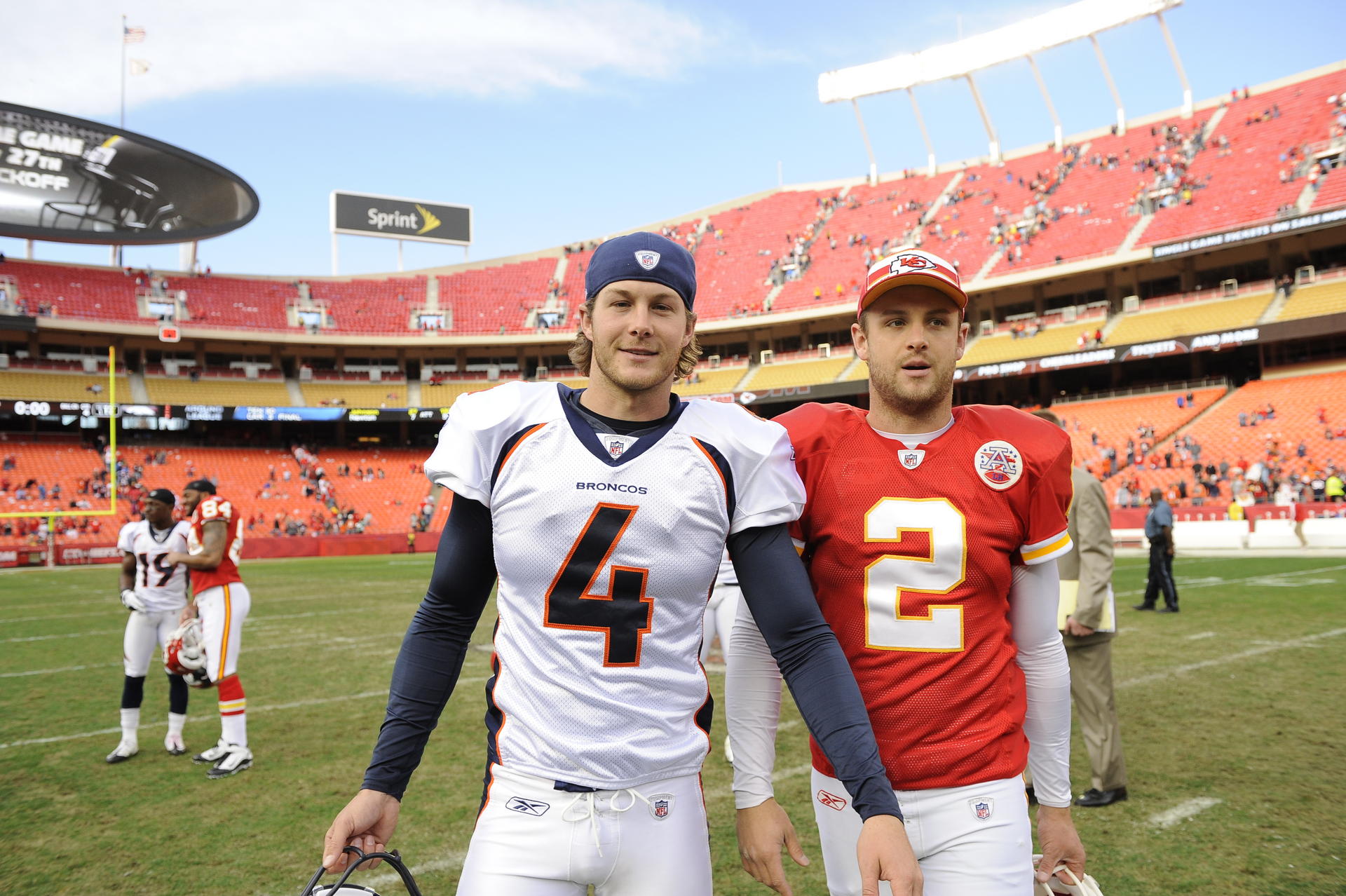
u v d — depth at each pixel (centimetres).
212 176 3538
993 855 180
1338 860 338
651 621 164
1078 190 3444
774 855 178
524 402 173
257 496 3312
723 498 168
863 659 192
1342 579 1295
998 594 194
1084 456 2697
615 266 166
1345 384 2453
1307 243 2834
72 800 442
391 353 4159
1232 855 346
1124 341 2897
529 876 157
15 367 3384
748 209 4469
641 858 159
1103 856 348
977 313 3569
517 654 168
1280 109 3173
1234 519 1970
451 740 549
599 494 162
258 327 3872
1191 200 3034
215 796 446
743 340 4034
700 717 175
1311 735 505
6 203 3241
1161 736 511
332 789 457
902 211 3944
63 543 2727
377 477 3603
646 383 165
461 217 4594
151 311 3700
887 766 188
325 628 1066
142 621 530
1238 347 2961
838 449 202
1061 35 3644
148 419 3331
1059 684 201
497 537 167
